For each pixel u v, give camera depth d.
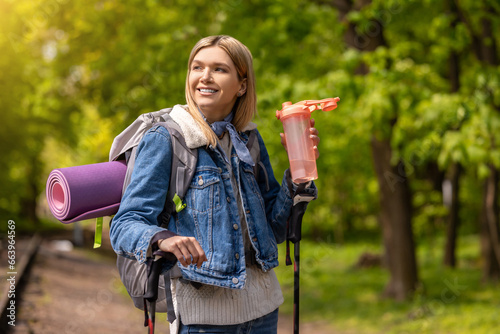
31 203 30.44
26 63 13.47
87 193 1.81
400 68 7.71
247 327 1.86
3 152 19.94
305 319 9.60
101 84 11.34
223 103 1.89
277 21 8.30
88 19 10.42
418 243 18.95
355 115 7.41
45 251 14.56
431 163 16.33
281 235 2.07
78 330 5.96
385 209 9.76
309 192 2.00
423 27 9.75
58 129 20.67
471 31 8.47
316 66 9.33
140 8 9.45
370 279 13.24
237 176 1.89
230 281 1.75
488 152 6.52
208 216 1.77
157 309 1.94
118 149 1.92
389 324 8.17
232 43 1.90
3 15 8.50
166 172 1.78
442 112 6.62
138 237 1.62
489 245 10.70
